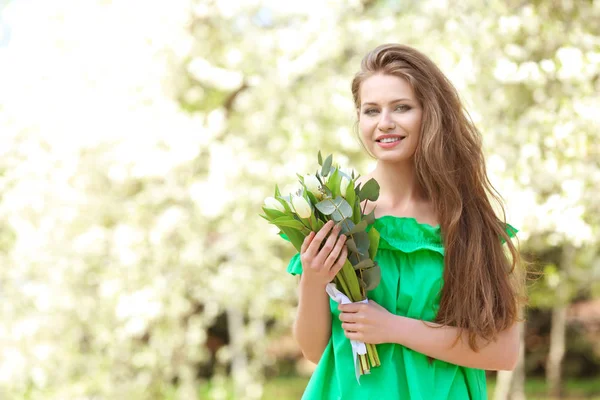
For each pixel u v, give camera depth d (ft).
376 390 7.01
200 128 22.30
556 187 18.15
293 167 21.70
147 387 24.97
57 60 23.50
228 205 22.65
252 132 23.35
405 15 21.13
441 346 6.98
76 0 23.56
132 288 23.34
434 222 7.35
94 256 23.31
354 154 22.29
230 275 23.63
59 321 23.47
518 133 17.60
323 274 6.85
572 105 17.13
